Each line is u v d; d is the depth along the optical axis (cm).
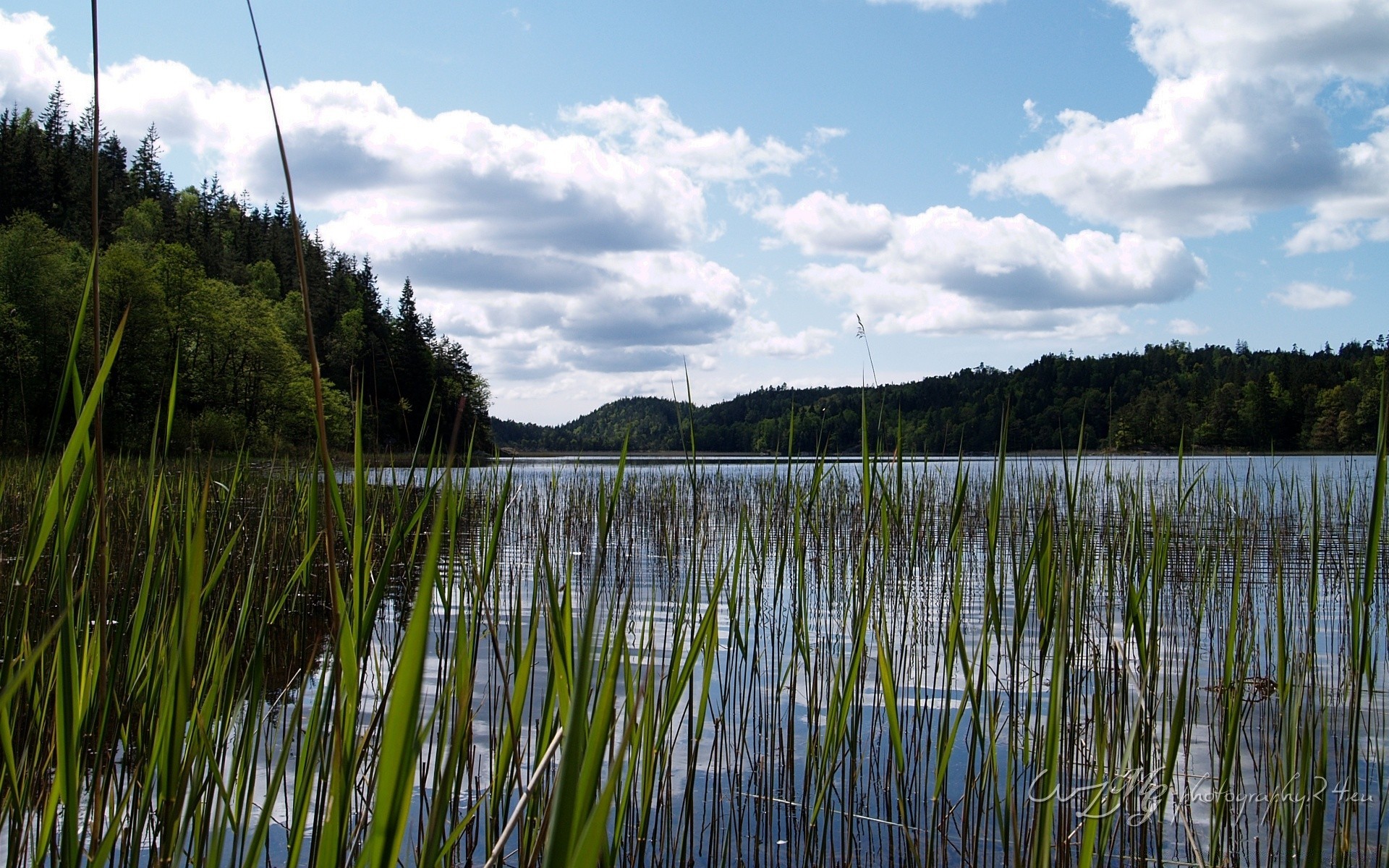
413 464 185
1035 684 488
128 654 192
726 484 1250
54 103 7738
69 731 128
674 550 791
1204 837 346
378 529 303
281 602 195
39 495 167
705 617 212
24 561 175
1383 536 920
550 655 160
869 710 492
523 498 1385
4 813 173
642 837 186
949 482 1008
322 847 111
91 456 133
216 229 7444
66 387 144
